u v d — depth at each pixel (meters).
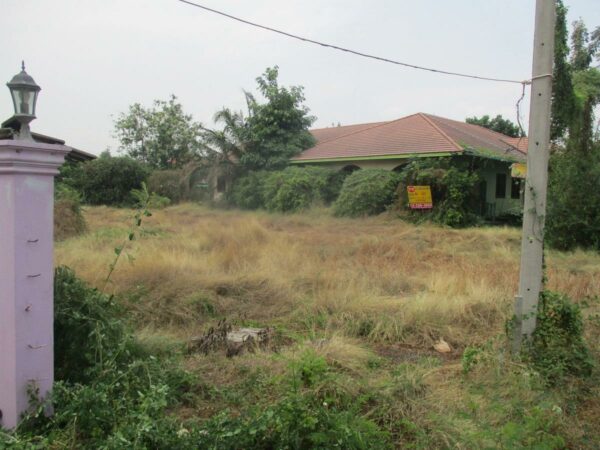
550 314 4.62
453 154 18.81
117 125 39.66
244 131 25.97
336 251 10.57
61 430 2.96
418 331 5.53
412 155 19.56
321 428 2.96
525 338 4.61
